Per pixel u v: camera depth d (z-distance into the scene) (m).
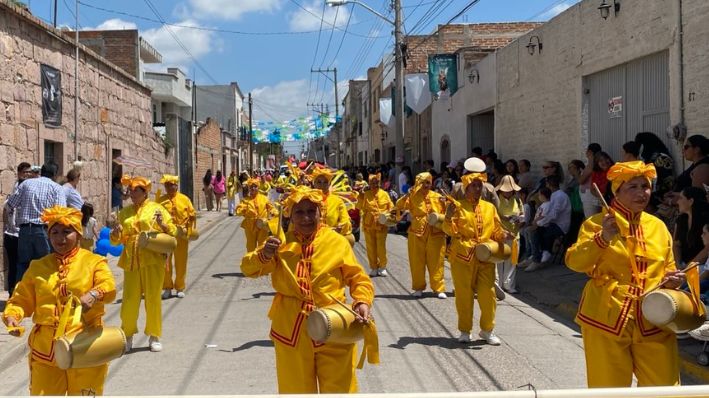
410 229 10.36
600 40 12.79
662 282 4.11
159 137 24.86
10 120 11.83
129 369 6.74
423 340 7.79
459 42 28.73
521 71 16.94
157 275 7.39
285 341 4.24
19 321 4.38
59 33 14.22
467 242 7.38
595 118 13.41
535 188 14.44
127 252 7.29
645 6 11.21
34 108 13.01
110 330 4.34
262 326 8.55
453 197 7.60
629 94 12.08
